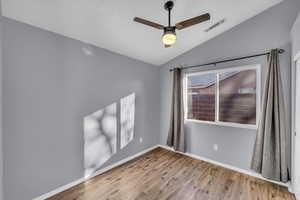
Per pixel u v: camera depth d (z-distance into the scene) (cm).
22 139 171
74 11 170
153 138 374
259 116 232
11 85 162
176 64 348
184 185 221
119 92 288
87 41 231
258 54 236
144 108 345
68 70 210
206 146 302
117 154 285
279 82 208
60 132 204
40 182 187
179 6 192
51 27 187
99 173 253
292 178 199
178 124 338
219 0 198
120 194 201
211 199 192
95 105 246
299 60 179
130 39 249
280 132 207
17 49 166
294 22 194
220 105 292
